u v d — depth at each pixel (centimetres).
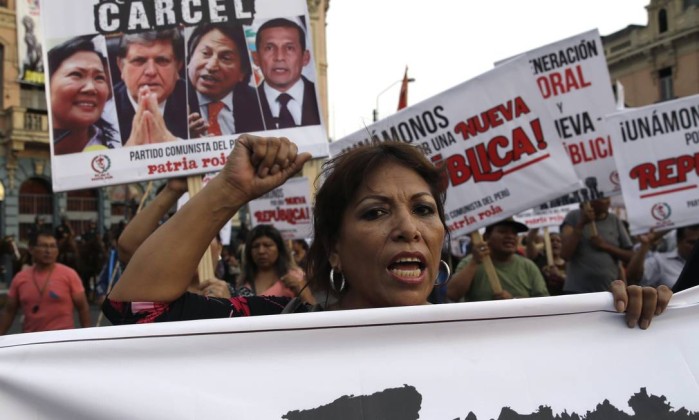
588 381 148
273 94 307
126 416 130
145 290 146
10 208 2281
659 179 495
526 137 410
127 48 301
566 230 512
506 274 418
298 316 140
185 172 299
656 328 156
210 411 131
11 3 2308
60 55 297
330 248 163
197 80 303
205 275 282
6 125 2291
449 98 423
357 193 153
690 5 3033
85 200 2398
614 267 504
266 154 152
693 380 150
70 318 479
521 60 413
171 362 134
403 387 140
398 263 148
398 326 144
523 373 145
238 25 309
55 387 130
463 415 140
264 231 433
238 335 138
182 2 306
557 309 152
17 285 480
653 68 3244
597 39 531
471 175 417
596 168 538
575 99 541
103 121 297
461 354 145
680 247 512
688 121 491
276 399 135
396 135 433
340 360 139
